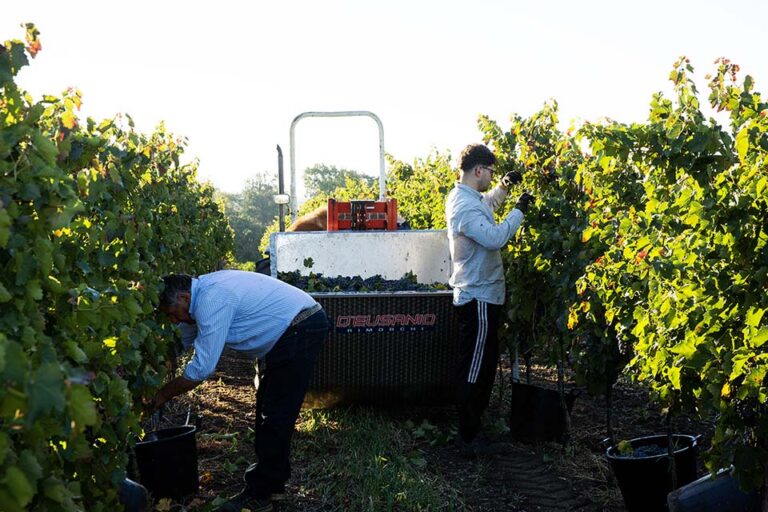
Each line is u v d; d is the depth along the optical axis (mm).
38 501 2219
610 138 3922
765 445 3672
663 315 3893
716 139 3510
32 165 2383
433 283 6816
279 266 6715
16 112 2582
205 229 10172
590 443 5914
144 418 4355
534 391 5852
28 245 2426
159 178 5832
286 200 8227
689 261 3680
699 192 3553
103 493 3174
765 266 3354
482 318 5672
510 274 6211
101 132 4008
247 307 4395
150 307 3934
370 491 4867
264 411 4535
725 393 3520
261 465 4508
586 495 4902
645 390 7359
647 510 4402
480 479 5250
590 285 5043
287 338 4461
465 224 5609
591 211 5281
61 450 2627
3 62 2480
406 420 6555
